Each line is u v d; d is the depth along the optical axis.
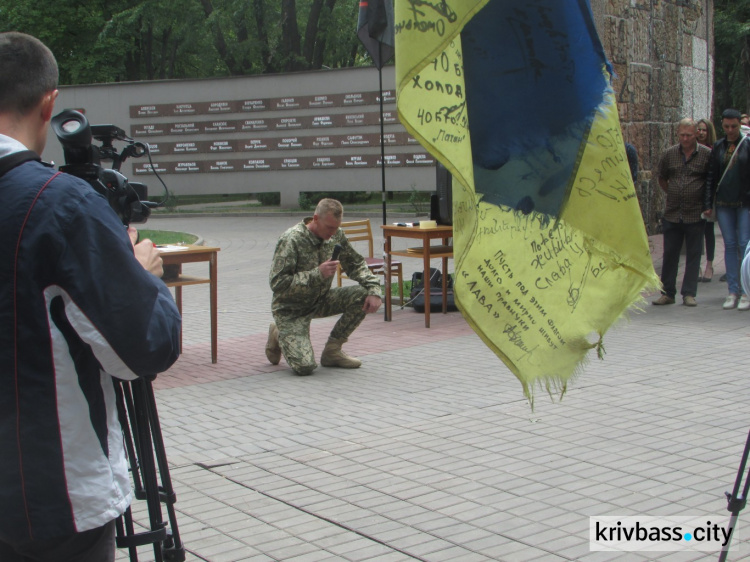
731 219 8.80
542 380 1.90
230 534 3.65
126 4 35.28
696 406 5.44
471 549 3.43
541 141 1.96
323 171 24.05
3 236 1.76
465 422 5.25
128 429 2.27
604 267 2.01
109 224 1.82
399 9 1.59
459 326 8.62
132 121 25.36
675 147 9.06
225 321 9.54
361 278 6.87
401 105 1.60
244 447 4.89
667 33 15.17
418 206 24.05
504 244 1.91
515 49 1.93
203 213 26.42
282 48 31.75
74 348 1.81
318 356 7.46
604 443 4.75
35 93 1.88
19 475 1.77
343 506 3.94
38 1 34.47
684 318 8.48
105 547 1.91
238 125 24.70
